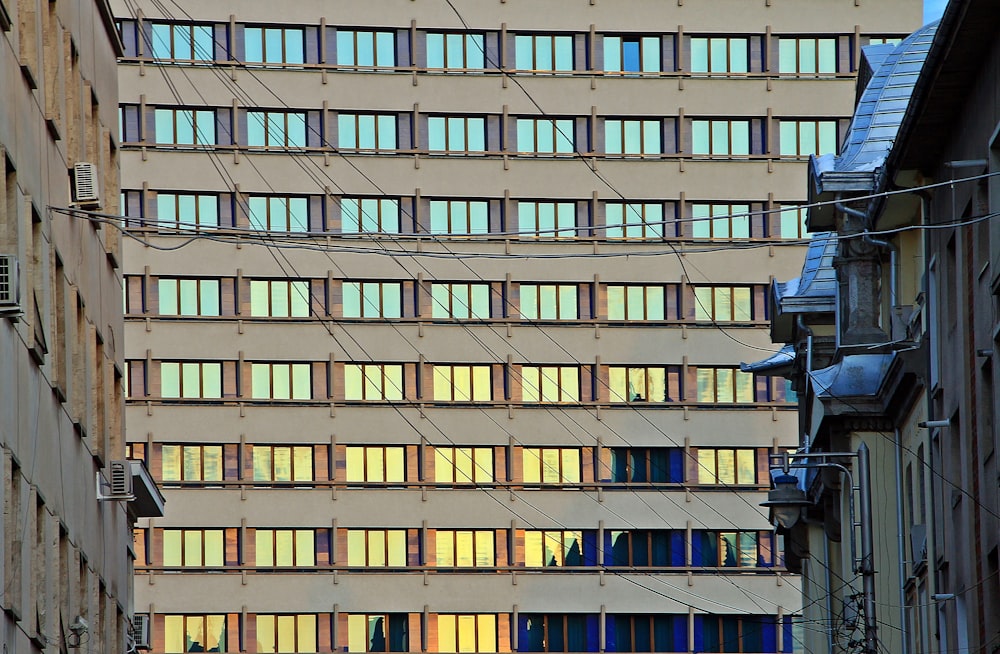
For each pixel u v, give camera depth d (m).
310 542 147.38
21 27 52.59
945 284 56.75
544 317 152.25
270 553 146.88
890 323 64.56
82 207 60.88
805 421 79.38
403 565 147.88
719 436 151.50
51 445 56.75
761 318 153.62
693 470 151.12
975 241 51.56
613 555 149.75
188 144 149.50
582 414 150.75
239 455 147.38
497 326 151.00
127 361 147.38
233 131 150.12
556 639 148.50
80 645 62.06
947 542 56.53
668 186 154.00
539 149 154.00
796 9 155.50
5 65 48.72
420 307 150.50
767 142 154.75
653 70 155.62
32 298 52.41
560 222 153.62
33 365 53.38
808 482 79.06
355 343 149.62
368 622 146.88
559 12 154.62
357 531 147.88
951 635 56.19
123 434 75.69
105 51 73.06
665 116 154.38
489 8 154.00
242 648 145.00
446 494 148.75
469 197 152.38
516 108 153.62
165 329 147.62
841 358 67.31
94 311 67.94
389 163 151.38
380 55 153.25
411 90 152.50
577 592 148.38
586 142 154.00
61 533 59.78
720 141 155.38
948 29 49.38
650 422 151.38
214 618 145.62
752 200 154.25
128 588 80.81
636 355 152.25
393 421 149.25
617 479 151.00
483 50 154.00
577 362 151.50
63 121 59.72
